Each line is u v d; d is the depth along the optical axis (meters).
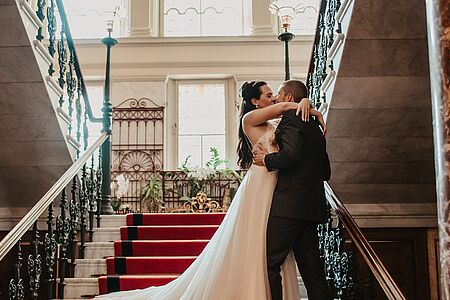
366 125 5.46
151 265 5.51
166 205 11.74
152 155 12.14
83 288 5.20
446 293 2.26
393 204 6.65
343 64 4.81
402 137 5.60
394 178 6.22
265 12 12.80
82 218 5.96
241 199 3.73
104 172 7.21
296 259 3.70
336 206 4.18
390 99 5.13
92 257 5.92
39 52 5.16
